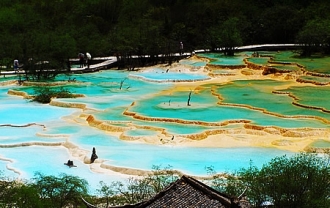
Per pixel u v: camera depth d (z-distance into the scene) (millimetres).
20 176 65438
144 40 138750
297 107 92000
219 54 146500
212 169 65438
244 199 36625
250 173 49906
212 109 92500
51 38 134375
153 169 65938
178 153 72250
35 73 122062
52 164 70438
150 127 82438
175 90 109688
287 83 111625
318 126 81125
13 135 82812
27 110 97688
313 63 124250
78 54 140875
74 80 120750
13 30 154000
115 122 85562
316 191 44969
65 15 166625
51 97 104375
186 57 144500
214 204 33594
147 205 34031
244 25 158375
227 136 78812
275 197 44594
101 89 112812
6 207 45656
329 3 162000
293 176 45188
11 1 174500
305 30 137500
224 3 168125
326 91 102438
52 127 85812
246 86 110688
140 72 129750
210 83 115938
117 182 59812
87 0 173000
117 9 172250
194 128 81938
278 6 163125
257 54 140250
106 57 144500
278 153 71500
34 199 45781
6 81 120125
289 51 147125
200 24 159625
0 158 73000
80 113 94625
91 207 40281
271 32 155875
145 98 102625
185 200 33875
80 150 74375
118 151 73625
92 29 155875
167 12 168250
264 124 82375
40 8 170875
